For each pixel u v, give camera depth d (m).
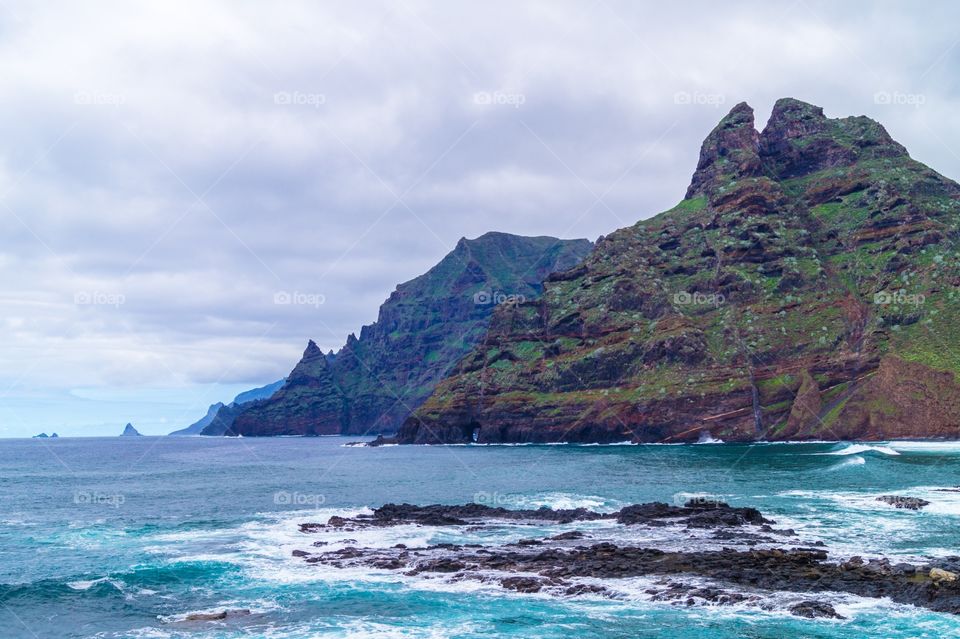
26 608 40.41
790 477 100.00
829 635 33.91
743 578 42.81
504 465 139.50
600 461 138.75
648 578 43.66
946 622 34.88
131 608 40.34
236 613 38.91
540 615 37.81
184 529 66.06
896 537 54.41
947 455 123.00
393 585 43.84
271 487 108.56
